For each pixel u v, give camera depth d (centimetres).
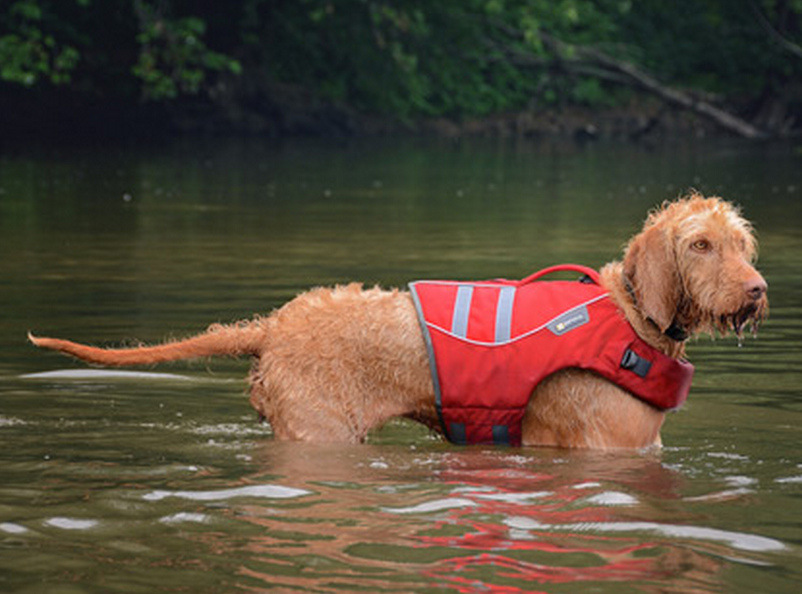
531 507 432
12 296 882
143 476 473
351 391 530
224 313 812
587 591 349
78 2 2770
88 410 590
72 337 731
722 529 407
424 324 528
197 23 2762
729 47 3578
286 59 3209
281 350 534
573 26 3597
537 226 1354
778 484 467
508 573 363
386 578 358
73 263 1050
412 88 3253
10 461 496
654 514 425
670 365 517
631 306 524
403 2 3281
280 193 1736
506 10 3478
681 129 3394
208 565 370
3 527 407
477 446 531
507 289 545
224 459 502
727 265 493
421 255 1112
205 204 1570
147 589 351
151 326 766
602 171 2148
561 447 527
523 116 3366
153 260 1073
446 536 398
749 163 2314
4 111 2980
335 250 1148
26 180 1862
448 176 2058
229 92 3045
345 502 438
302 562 373
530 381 516
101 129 2995
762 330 788
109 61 2978
